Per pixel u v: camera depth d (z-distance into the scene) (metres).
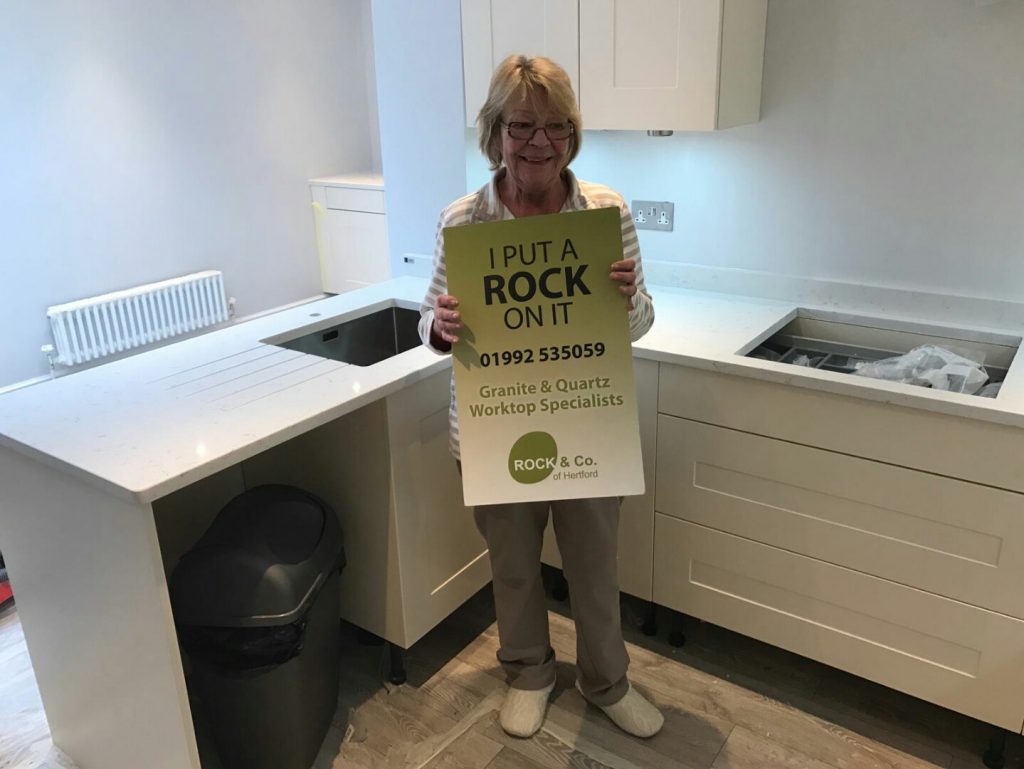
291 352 1.97
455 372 1.56
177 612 1.61
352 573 2.02
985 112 1.90
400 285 2.55
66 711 1.84
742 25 1.96
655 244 2.49
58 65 3.63
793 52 2.09
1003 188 1.92
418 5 2.32
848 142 2.09
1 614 2.44
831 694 2.04
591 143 2.49
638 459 1.59
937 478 1.65
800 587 1.93
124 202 3.99
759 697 2.03
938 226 2.03
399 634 2.00
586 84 2.06
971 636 1.72
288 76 4.61
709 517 2.01
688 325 2.11
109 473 1.38
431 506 1.98
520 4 2.10
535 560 1.86
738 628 2.07
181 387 1.75
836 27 2.02
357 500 1.92
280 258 4.80
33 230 3.68
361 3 4.93
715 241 2.37
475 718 1.99
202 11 4.13
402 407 1.82
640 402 2.02
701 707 2.00
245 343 2.04
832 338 2.23
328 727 1.93
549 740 1.92
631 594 2.23
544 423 1.58
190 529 2.07
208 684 1.68
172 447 1.47
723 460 1.93
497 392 1.57
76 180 3.79
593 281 1.51
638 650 2.21
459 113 2.35
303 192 4.84
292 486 1.95
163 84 4.04
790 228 2.24
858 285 2.17
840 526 1.82
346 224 4.77
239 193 4.50
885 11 1.95
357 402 1.68
